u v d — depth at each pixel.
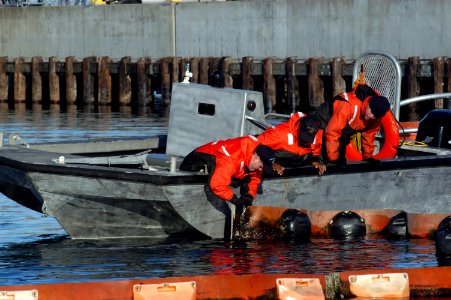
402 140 35.94
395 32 89.75
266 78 90.69
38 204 32.12
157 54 104.62
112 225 30.92
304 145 30.27
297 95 89.81
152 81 104.44
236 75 94.56
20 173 30.64
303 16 95.00
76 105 103.50
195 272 26.59
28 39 112.88
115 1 118.75
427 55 88.19
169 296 23.14
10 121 80.25
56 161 30.50
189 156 30.12
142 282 23.36
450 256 28.27
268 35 97.44
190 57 101.81
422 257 28.33
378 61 38.47
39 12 111.62
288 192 31.27
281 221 30.72
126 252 29.17
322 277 24.22
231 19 99.69
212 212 30.53
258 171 29.62
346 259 28.09
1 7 115.25
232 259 28.14
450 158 33.38
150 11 104.56
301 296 23.50
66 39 110.38
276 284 23.75
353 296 24.17
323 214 31.55
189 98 33.12
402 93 85.25
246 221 30.78
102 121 79.81
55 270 26.92
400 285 24.28
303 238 30.83
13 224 33.97
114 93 104.19
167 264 27.56
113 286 23.19
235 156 29.05
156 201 29.67
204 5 101.25
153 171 29.81
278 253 28.91
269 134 30.31
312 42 94.69
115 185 29.62
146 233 31.22
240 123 32.03
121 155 35.06
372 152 33.06
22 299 22.50
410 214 31.41
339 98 31.08
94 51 108.62
